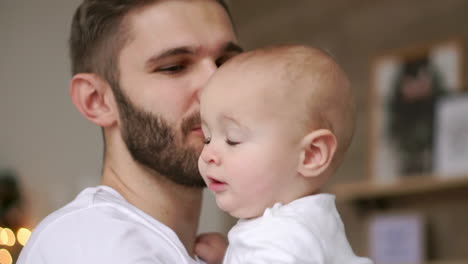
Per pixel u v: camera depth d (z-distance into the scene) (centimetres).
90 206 128
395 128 427
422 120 417
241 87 116
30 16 564
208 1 141
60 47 540
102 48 141
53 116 540
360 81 446
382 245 421
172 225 140
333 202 120
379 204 430
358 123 445
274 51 121
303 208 113
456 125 402
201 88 135
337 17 461
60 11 544
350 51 453
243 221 118
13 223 519
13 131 562
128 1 138
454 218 400
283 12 485
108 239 118
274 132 115
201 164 120
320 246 108
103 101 143
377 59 440
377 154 431
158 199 139
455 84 407
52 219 128
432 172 406
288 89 116
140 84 136
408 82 426
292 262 104
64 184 525
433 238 406
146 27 136
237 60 121
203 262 144
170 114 134
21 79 564
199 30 137
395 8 436
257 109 115
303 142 115
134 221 127
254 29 499
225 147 117
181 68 137
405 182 409
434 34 418
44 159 540
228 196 117
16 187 546
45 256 120
